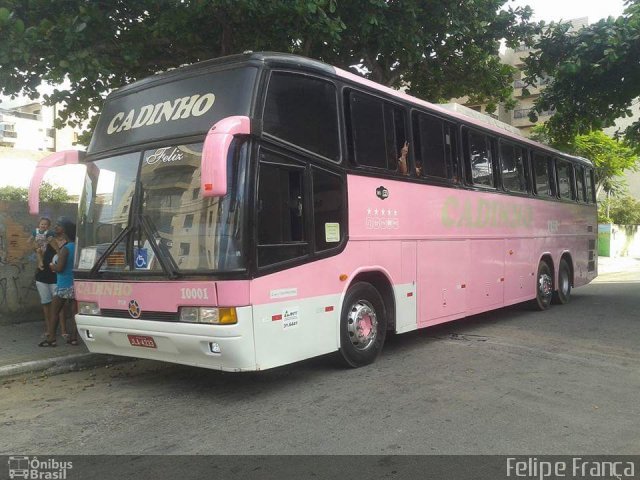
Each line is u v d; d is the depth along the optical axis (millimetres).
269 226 5508
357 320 6691
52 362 7113
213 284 5156
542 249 11711
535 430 4715
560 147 14656
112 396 5980
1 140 42188
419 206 7754
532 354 7543
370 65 11758
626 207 42469
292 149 5805
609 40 10570
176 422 5059
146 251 5664
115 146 6281
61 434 4844
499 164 10016
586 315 11164
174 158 5688
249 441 4535
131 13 9000
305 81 6129
